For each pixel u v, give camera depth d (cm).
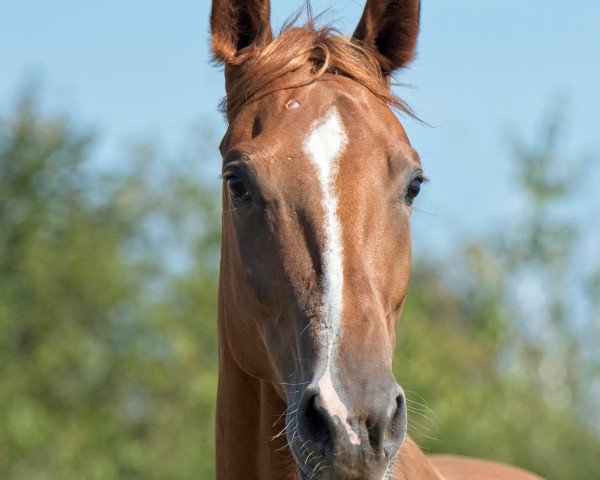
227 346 465
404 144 432
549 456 1755
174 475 1644
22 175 2002
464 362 1802
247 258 425
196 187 2312
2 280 1878
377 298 399
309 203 410
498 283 2081
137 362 1862
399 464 475
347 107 434
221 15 481
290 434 397
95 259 1948
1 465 1638
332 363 382
